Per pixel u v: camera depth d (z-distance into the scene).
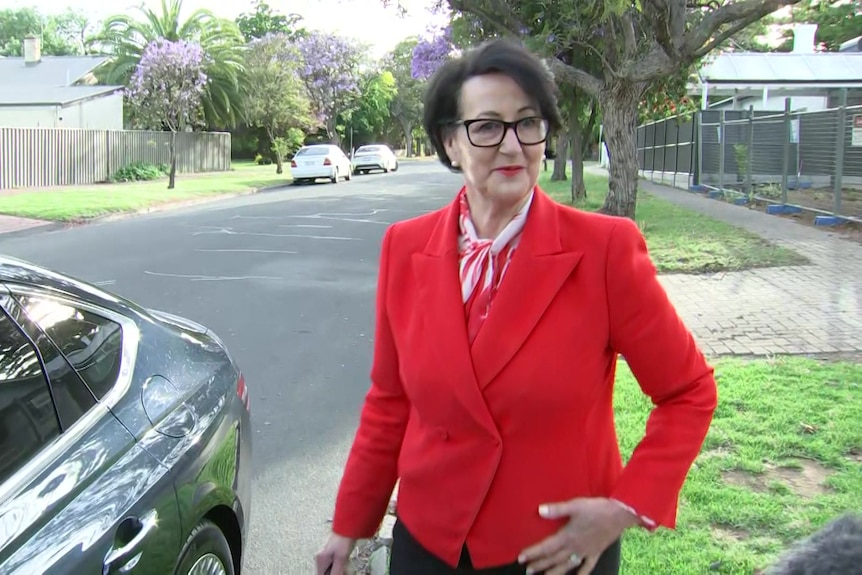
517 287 1.67
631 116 12.54
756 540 3.32
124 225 15.68
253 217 17.05
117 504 2.16
